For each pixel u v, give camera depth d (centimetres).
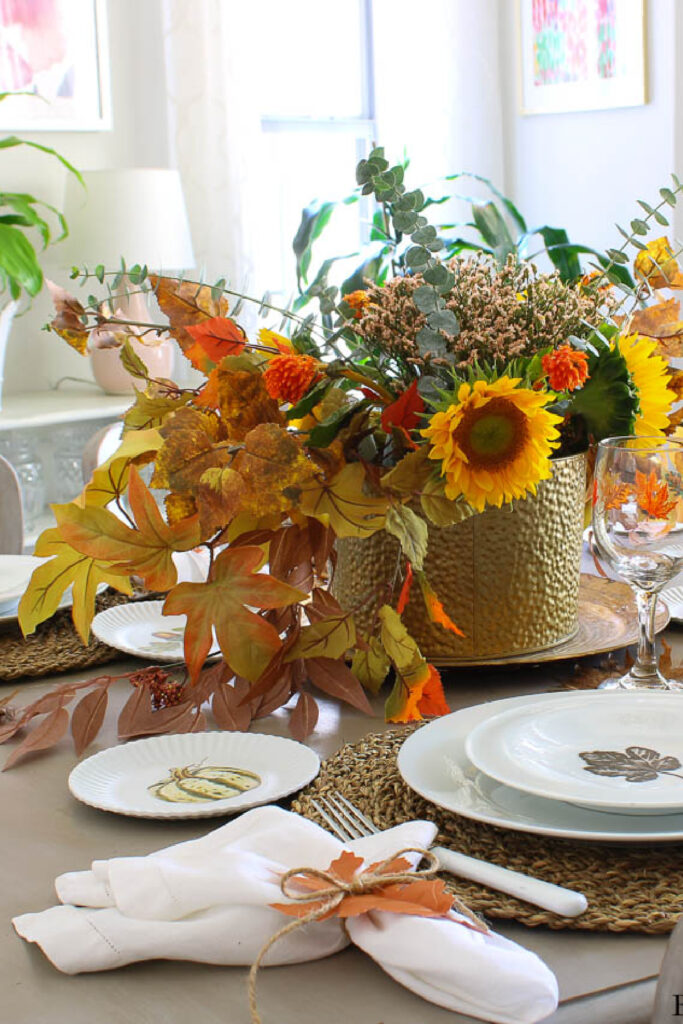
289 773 80
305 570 97
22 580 129
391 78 414
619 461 88
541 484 98
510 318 96
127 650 108
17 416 291
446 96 422
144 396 104
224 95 347
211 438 96
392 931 55
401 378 99
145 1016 54
